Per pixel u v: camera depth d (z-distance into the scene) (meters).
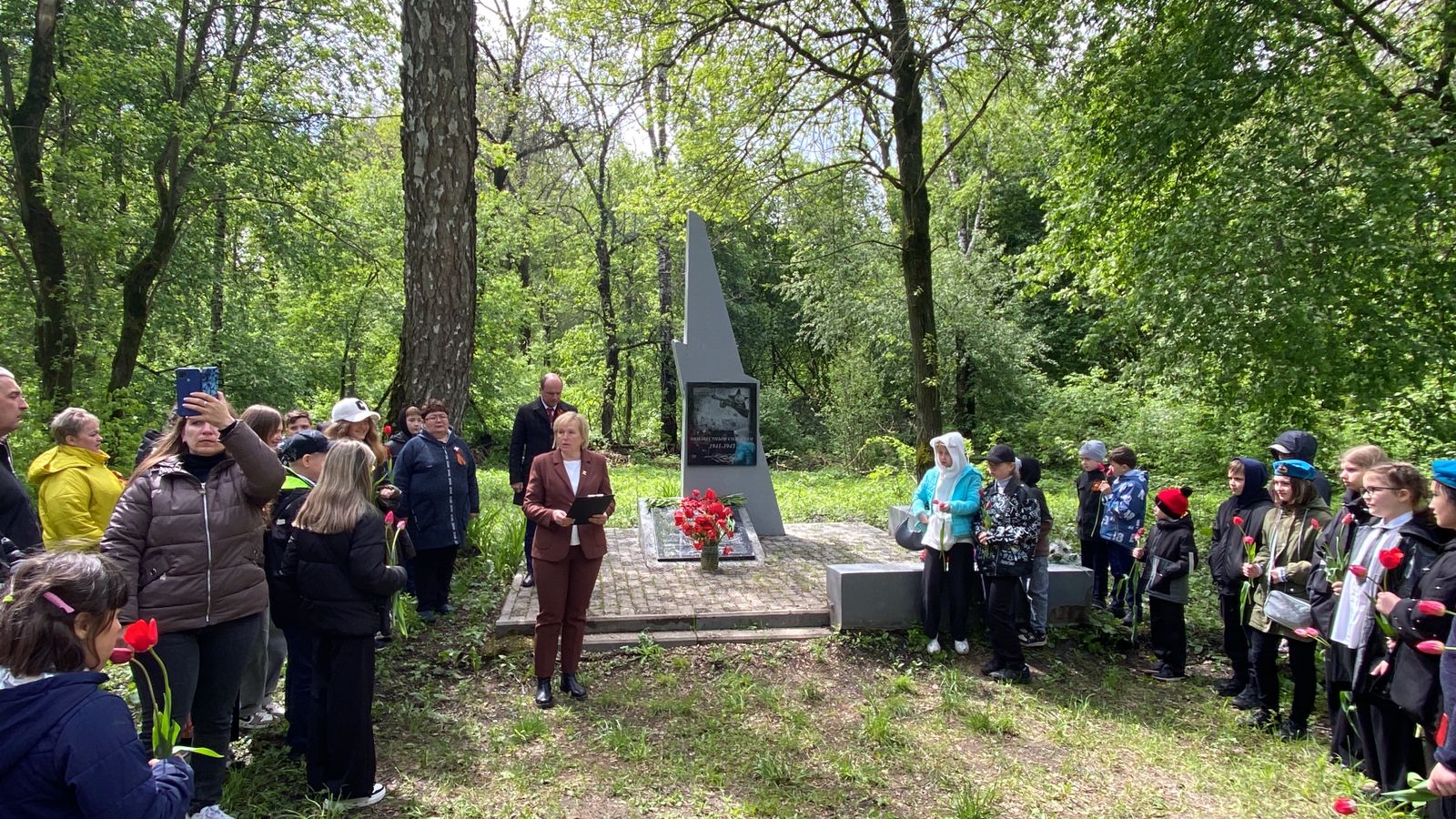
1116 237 10.77
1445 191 7.55
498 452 23.44
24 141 10.92
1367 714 4.01
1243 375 8.88
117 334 13.64
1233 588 5.16
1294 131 8.52
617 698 5.07
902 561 8.16
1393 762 3.80
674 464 21.19
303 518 3.60
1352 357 8.27
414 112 7.61
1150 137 9.12
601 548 5.04
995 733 4.73
